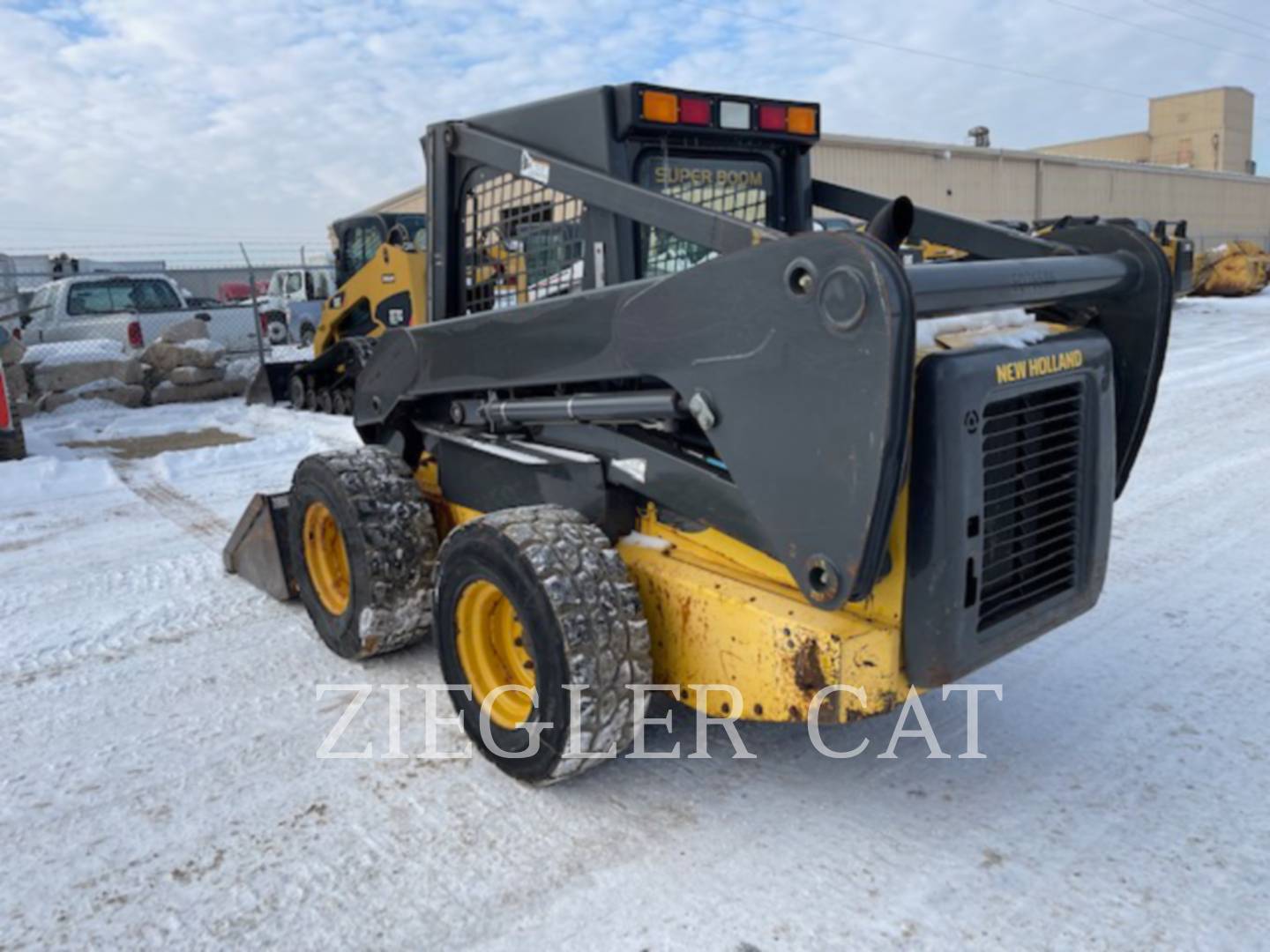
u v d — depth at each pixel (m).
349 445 8.61
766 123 3.30
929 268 2.31
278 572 4.57
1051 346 2.57
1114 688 3.53
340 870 2.58
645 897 2.42
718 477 2.62
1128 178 38.84
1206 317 17.67
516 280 3.44
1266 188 50.47
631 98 2.94
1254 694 3.44
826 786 2.93
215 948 2.30
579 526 2.86
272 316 18.42
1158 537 5.22
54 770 3.14
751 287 2.29
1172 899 2.37
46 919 2.43
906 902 2.38
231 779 3.06
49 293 13.00
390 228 11.23
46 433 9.71
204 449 8.38
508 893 2.46
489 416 3.33
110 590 4.91
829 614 2.46
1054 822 2.71
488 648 3.06
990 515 2.54
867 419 2.10
